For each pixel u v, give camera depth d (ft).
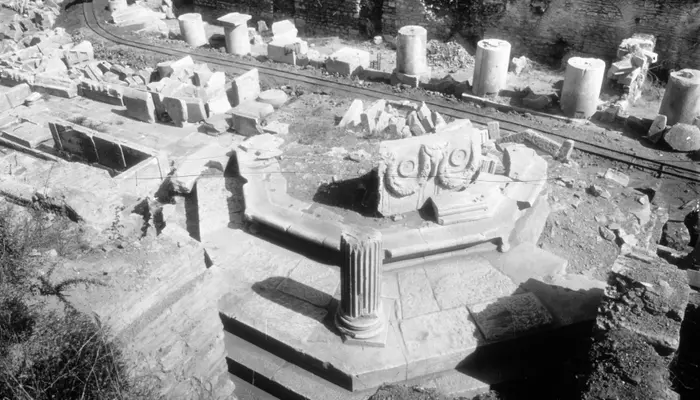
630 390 25.48
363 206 40.88
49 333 24.54
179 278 29.35
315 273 36.60
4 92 61.52
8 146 54.95
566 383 30.63
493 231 37.45
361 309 31.07
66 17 96.37
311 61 72.28
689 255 40.45
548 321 32.48
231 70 72.49
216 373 31.94
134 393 24.85
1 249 27.71
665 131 54.80
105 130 56.95
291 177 44.57
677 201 48.47
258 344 33.45
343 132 53.52
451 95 64.44
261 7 94.99
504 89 64.44
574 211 43.16
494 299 34.19
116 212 35.42
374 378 30.68
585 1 72.43
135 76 66.18
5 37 91.76
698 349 30.35
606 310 28.60
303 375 31.86
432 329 32.50
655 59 65.46
